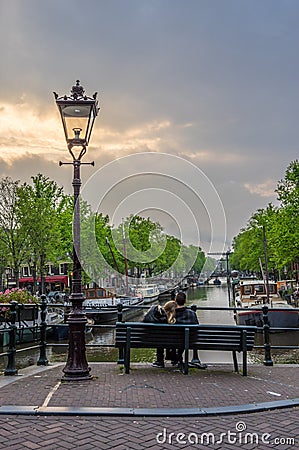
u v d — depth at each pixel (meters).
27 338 21.89
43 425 5.36
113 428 5.29
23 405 5.98
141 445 4.77
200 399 6.40
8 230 31.83
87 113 7.84
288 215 33.44
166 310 8.83
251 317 27.91
